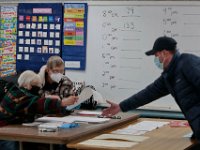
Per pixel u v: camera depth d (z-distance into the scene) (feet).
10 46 18.40
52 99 10.69
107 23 17.16
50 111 10.70
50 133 9.60
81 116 12.48
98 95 16.79
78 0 17.49
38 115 11.85
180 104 9.59
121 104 11.18
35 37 18.12
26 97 10.67
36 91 11.25
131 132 10.92
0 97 10.98
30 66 18.20
